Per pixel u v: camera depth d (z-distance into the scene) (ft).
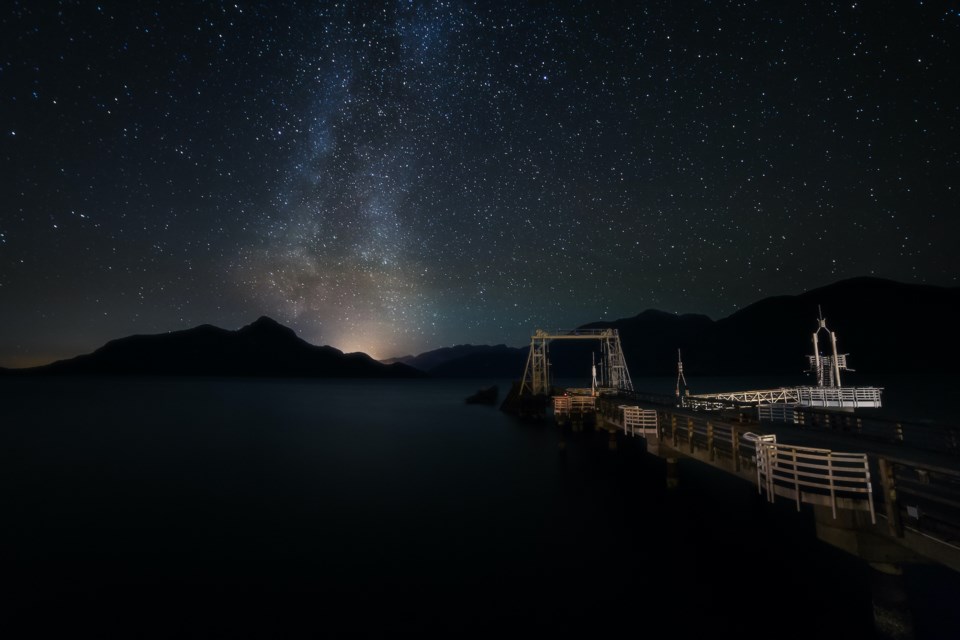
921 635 35.19
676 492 73.72
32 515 70.28
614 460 104.12
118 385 616.80
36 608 43.57
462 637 38.34
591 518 64.90
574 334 217.36
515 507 71.26
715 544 54.65
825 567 48.39
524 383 230.07
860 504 31.78
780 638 36.73
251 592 45.93
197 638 38.81
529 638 38.01
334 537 59.93
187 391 483.51
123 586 47.55
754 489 73.56
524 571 49.21
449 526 63.21
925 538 27.53
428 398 399.03
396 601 43.88
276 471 100.32
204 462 111.04
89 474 98.43
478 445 133.28
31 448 131.95
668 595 43.55
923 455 46.03
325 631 39.47
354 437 153.79
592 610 41.55
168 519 67.92
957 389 305.53
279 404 318.04
